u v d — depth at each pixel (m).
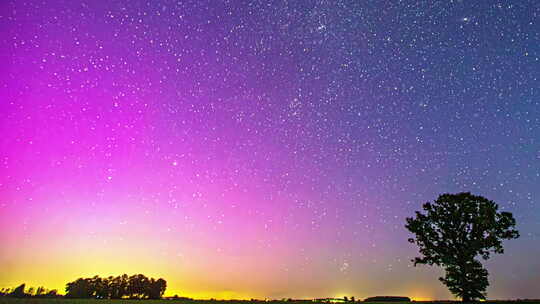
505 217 23.50
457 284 22.80
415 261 24.95
